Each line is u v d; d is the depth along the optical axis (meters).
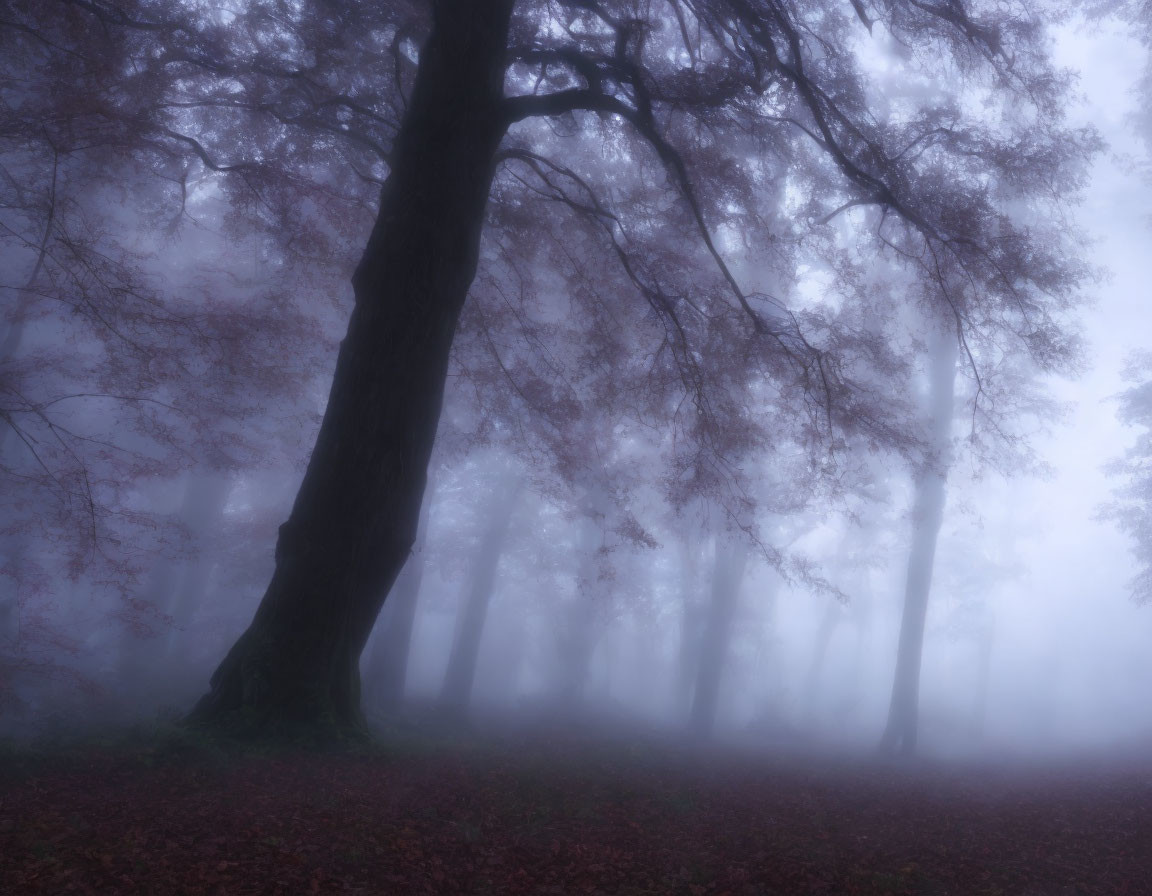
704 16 13.73
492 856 6.25
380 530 10.56
